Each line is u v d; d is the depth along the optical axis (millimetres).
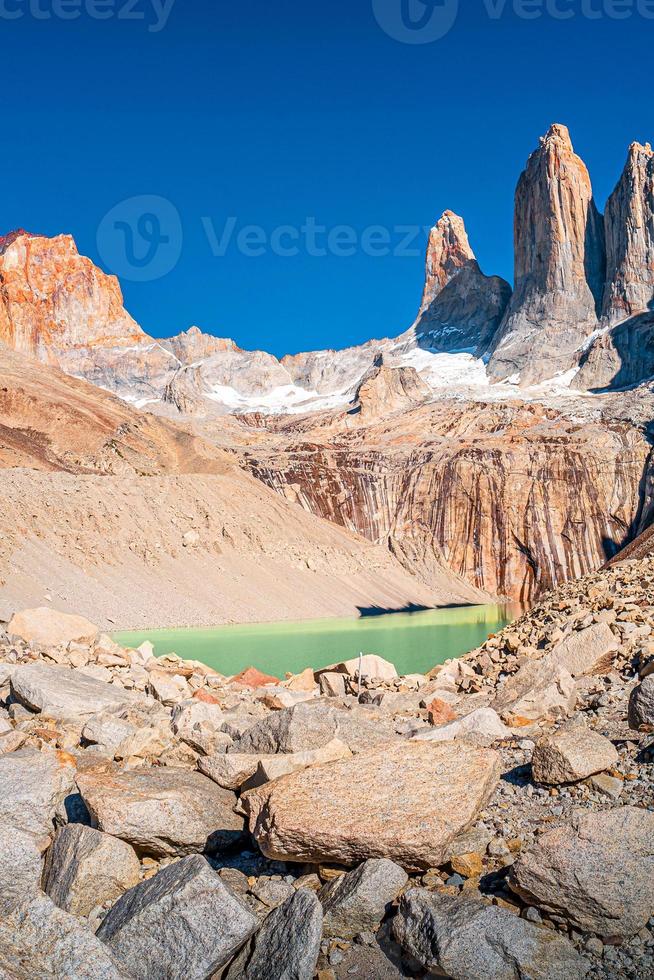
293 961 6488
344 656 40750
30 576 59031
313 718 10312
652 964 6375
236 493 99125
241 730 11625
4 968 6281
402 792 8070
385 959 6836
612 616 16359
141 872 8141
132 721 12891
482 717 11344
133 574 68625
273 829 7797
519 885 7020
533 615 21547
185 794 8773
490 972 6273
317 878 7902
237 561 83062
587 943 6637
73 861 7789
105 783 8961
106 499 77812
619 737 10625
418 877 7734
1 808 8445
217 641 50062
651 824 7035
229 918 6812
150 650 21750
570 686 12703
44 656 19109
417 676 17406
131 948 6750
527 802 8992
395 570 116938
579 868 6785
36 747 11312
